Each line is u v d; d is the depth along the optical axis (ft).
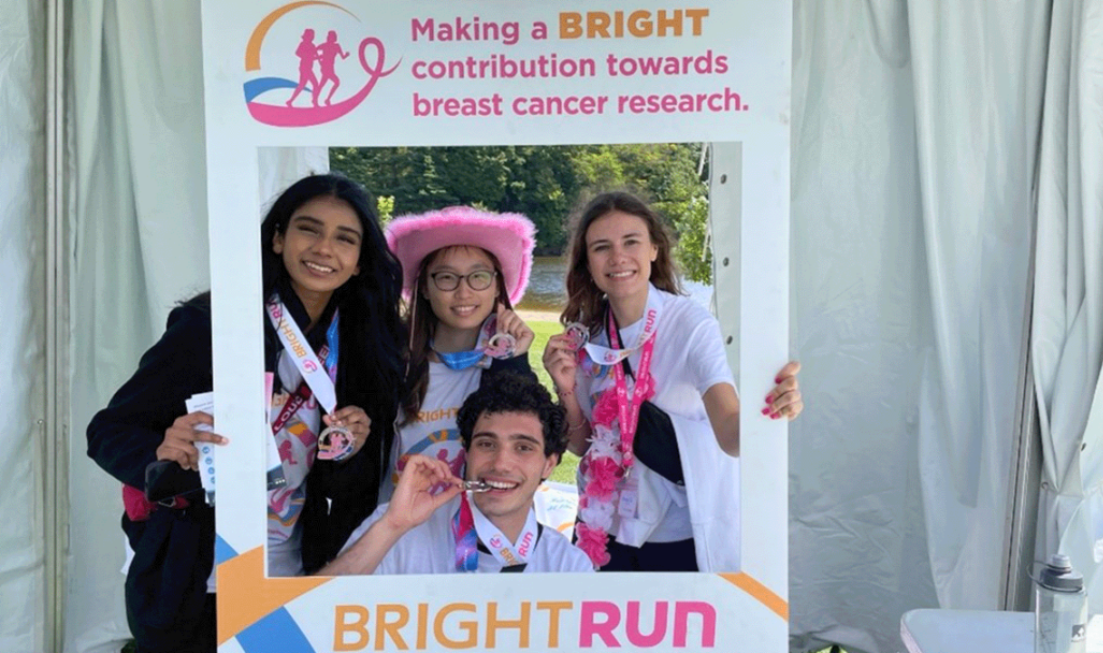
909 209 10.12
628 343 7.97
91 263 10.19
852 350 10.38
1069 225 9.20
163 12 9.83
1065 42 9.20
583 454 8.04
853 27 9.96
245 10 7.57
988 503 10.00
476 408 8.02
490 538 8.06
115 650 10.69
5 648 9.98
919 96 9.59
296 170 7.72
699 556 8.00
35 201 9.70
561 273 7.91
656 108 7.66
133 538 9.41
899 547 10.56
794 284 10.29
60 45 9.59
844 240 10.23
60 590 10.16
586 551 8.05
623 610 8.02
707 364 7.90
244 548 7.91
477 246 7.88
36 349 9.84
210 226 7.71
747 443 7.87
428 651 8.04
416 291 7.93
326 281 7.88
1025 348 9.59
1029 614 7.39
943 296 9.80
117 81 9.94
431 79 7.67
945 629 7.14
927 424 10.20
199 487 8.98
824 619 10.79
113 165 10.14
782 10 7.56
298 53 7.62
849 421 10.48
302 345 7.91
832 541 10.64
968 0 9.54
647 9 7.58
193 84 9.96
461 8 7.60
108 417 9.29
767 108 7.64
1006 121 9.67
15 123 9.50
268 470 7.91
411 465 8.05
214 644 9.44
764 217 7.71
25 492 9.94
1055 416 9.36
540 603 8.02
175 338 9.23
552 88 7.67
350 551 8.05
